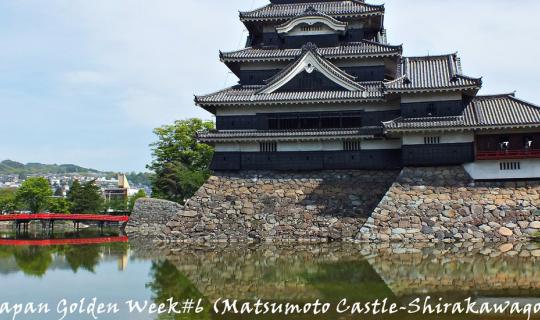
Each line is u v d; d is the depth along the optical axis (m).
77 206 93.50
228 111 47.47
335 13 50.09
